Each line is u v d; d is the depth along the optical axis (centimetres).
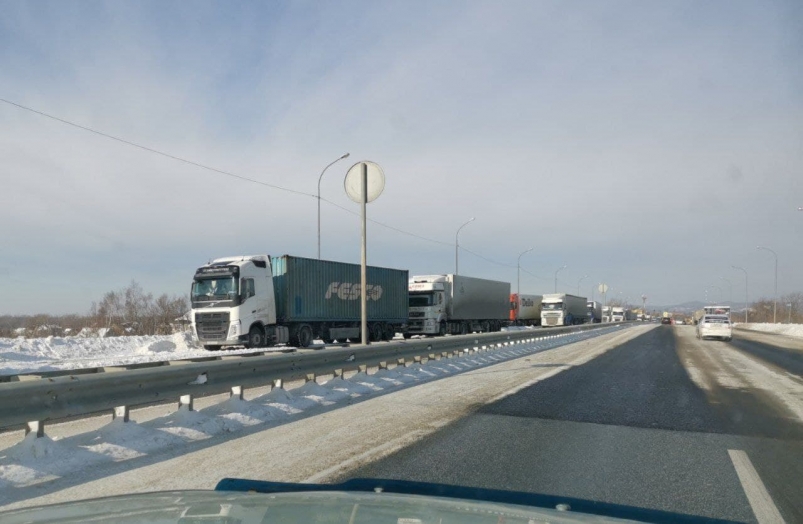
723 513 462
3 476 519
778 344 3262
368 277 2908
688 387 1222
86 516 259
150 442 654
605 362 1825
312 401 945
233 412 809
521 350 2322
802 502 493
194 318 2167
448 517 262
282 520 251
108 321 5250
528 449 667
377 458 621
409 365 1441
